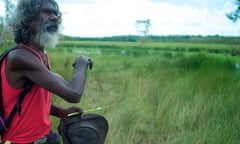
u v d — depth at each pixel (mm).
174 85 7262
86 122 2684
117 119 5363
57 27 2398
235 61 10406
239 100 5988
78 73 2471
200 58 10648
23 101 2379
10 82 2336
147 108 6211
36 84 2391
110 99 6676
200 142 4691
